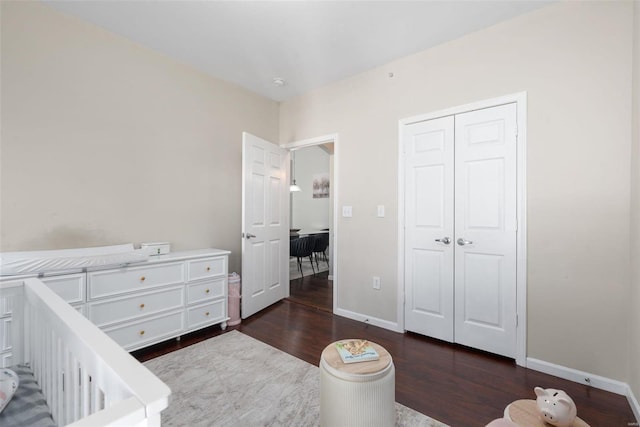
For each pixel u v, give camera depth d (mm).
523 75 2182
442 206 2564
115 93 2477
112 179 2459
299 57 2812
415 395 1823
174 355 2311
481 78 2365
